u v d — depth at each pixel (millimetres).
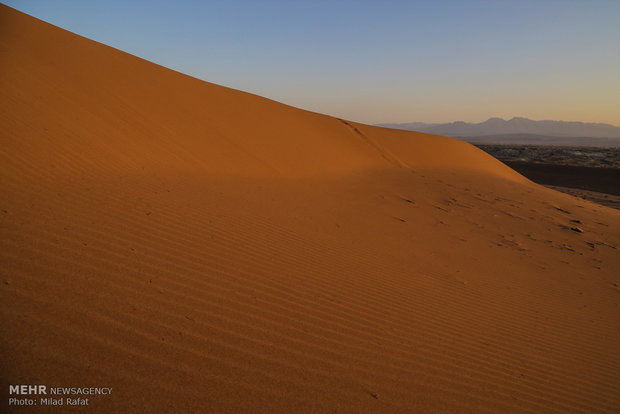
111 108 9992
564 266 8414
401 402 2721
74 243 3795
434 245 8156
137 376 2264
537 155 70625
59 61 10930
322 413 2383
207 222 5711
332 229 7527
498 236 10164
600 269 8602
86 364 2244
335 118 26281
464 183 19172
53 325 2492
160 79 14656
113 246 4000
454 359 3604
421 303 4828
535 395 3332
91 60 12398
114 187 6098
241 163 11703
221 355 2705
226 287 3836
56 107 8336
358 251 6449
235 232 5645
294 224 7082
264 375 2609
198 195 7125
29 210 4305
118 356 2389
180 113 12672
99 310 2818
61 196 5059
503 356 3928
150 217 5199
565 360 4176
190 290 3561
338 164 17250
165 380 2295
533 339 4543
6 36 10633
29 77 8898
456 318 4629
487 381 3355
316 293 4309
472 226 10805
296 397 2469
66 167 6273
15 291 2732
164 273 3744
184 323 2986
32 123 7180
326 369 2887
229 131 13883
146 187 6637
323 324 3619
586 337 4961
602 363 4301
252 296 3807
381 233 8211
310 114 24500
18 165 5602
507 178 25844
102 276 3324
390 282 5328
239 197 7996
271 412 2271
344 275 5137
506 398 3160
